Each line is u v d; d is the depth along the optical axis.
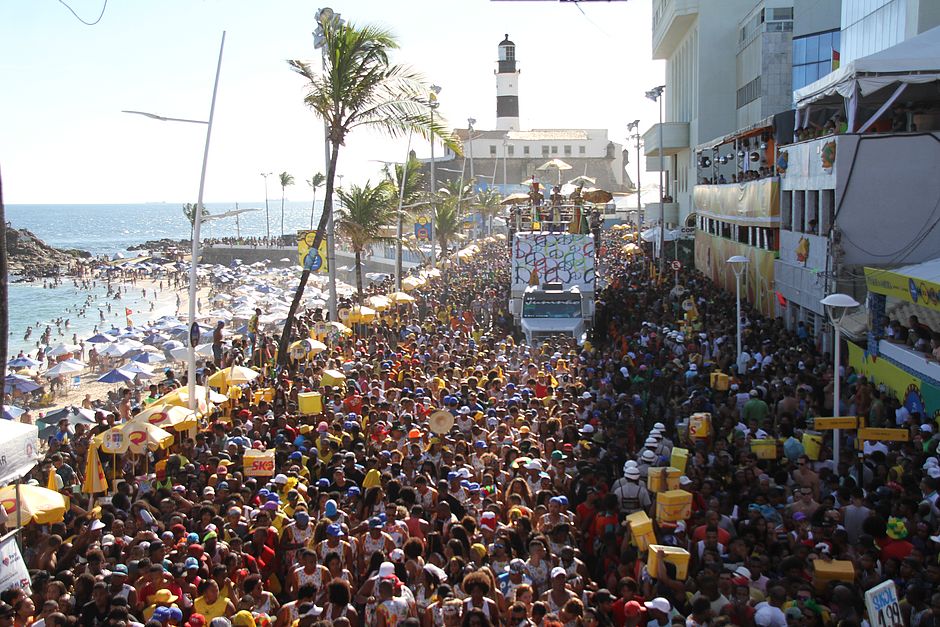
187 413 16.97
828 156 22.44
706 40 59.81
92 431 17.73
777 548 10.22
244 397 21.03
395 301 37.41
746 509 11.75
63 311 79.38
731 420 15.61
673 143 66.00
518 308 35.50
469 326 32.12
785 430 15.16
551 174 119.56
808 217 25.75
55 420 26.52
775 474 12.91
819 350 24.19
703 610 8.18
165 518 12.12
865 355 19.38
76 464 16.50
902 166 21.45
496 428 15.80
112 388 40.31
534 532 10.47
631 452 15.45
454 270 57.59
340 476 13.19
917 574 8.91
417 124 28.00
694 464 13.27
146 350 43.06
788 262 28.00
